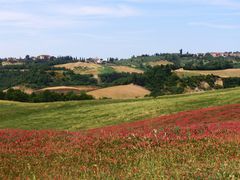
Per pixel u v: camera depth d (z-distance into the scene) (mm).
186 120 38344
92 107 72875
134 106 67812
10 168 16875
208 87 182125
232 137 20562
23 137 24641
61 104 83625
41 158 18703
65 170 16094
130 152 19141
